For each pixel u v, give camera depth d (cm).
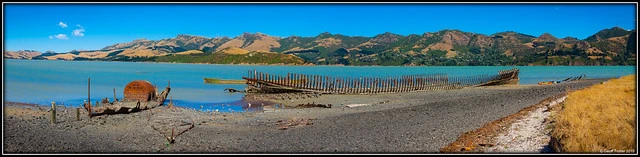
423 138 1959
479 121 2398
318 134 2158
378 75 14038
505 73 7606
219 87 6750
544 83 7456
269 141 1992
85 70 13788
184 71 15250
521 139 1770
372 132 2164
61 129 2312
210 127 2444
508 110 2856
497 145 1703
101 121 2669
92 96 5050
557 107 2472
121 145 1905
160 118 2852
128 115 2998
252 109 3738
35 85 6525
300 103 4328
